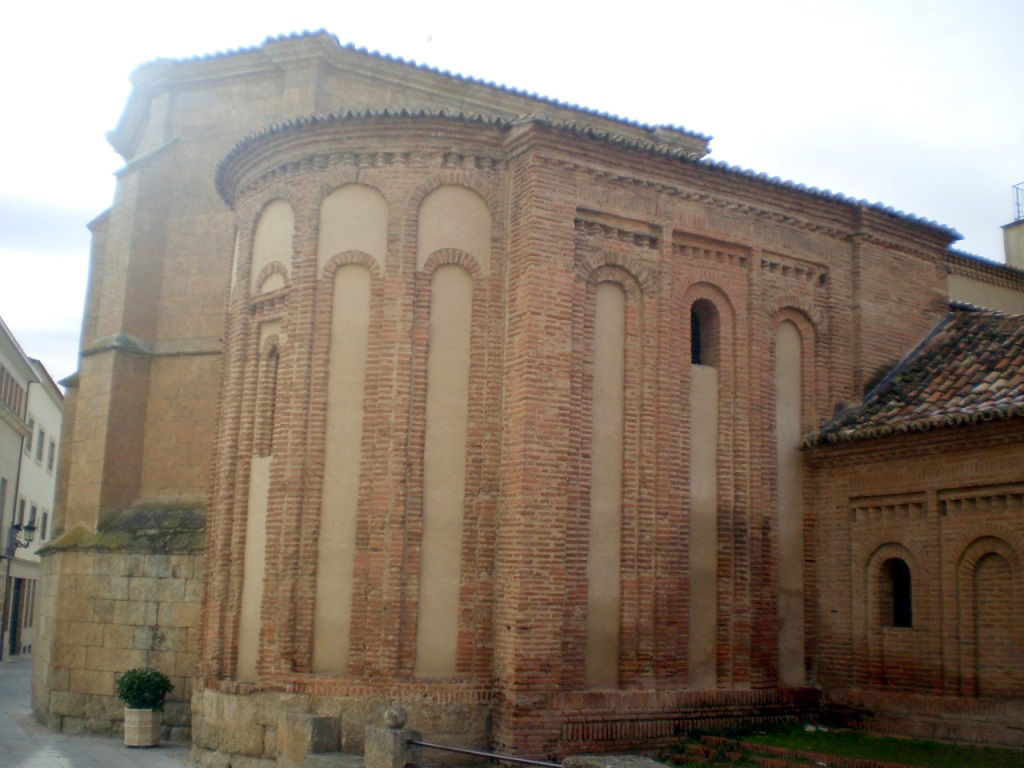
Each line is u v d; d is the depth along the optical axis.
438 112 17.59
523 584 15.88
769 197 19.42
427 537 16.73
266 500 18.16
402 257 17.44
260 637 17.39
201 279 25.33
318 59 24.64
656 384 17.70
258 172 19.36
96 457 24.27
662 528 17.38
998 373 18.20
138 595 22.94
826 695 18.55
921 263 21.52
